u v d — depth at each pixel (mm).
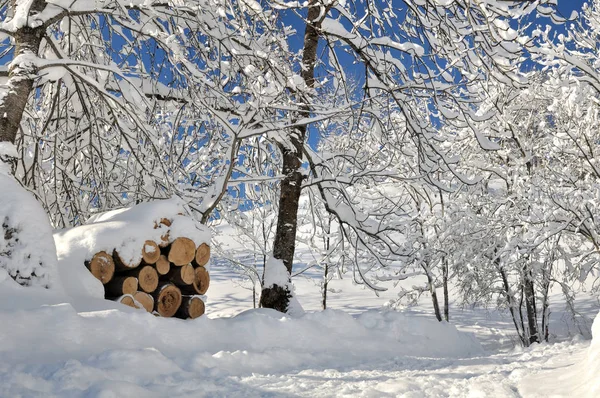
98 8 6824
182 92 8281
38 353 3572
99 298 5258
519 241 10648
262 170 11062
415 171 11445
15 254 4777
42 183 8578
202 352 4242
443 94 9242
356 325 6438
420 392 2932
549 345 6633
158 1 6891
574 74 11867
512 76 8906
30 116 8359
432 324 7398
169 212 6312
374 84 9391
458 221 13078
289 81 7348
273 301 8664
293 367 4492
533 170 12953
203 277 6570
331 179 10031
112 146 9133
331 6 8688
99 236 5676
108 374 3119
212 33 7258
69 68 6555
